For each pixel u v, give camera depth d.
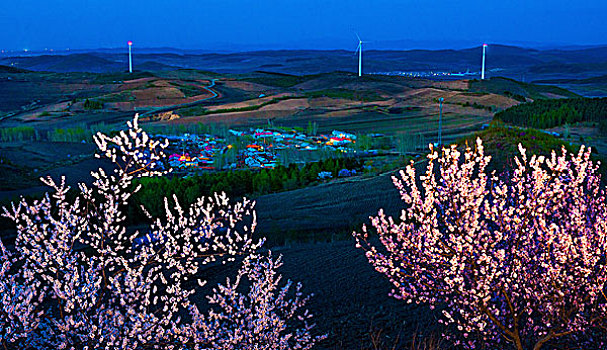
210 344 9.28
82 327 8.65
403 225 8.48
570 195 8.48
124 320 8.84
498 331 8.94
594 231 7.74
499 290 8.08
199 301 17.48
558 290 7.48
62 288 9.66
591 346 8.23
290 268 21.86
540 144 36.22
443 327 13.22
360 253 22.89
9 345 8.35
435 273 8.48
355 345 13.16
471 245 7.69
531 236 8.05
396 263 10.24
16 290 8.52
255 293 9.76
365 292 17.64
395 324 14.16
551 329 8.11
